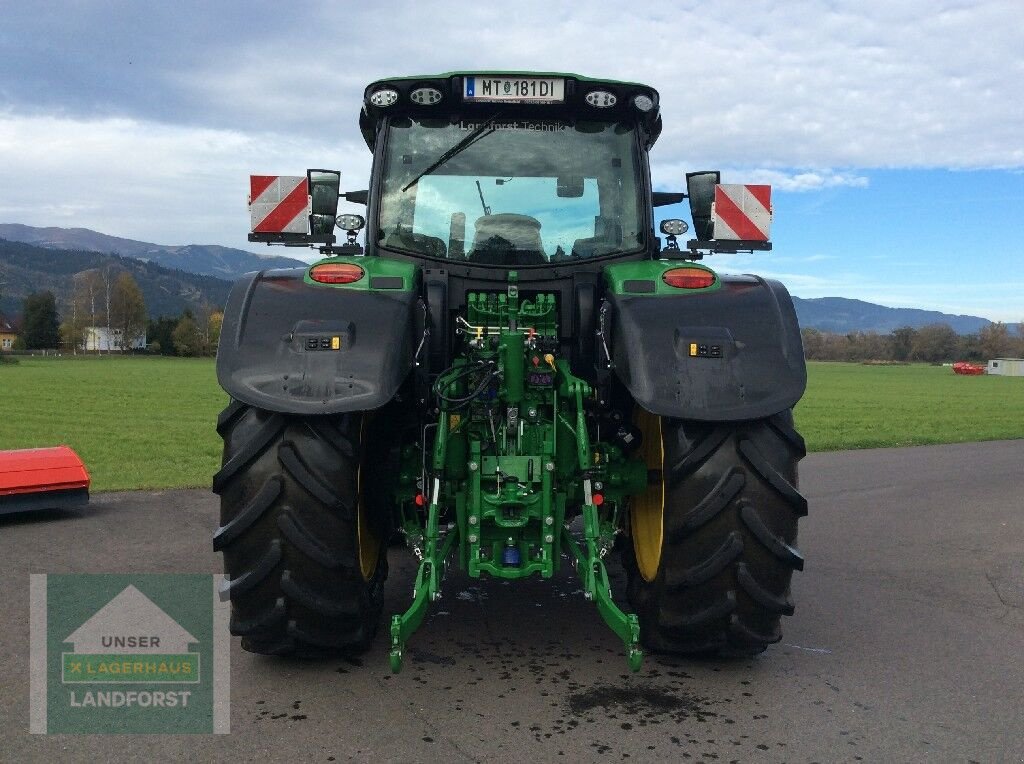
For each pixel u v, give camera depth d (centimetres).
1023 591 507
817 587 518
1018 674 366
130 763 276
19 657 370
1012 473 1062
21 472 679
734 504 331
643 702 329
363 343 331
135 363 7131
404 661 372
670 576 341
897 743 296
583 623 430
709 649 354
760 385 328
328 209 436
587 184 424
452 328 420
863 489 931
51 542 609
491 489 354
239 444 329
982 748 293
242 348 331
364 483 371
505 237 420
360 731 300
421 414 385
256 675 353
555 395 363
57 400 2531
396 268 373
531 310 397
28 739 293
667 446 342
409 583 511
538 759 280
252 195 432
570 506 388
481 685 345
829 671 367
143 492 852
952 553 612
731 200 424
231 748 287
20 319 12562
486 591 489
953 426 1870
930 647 402
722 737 299
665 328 343
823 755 286
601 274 405
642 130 428
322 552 326
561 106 420
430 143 424
